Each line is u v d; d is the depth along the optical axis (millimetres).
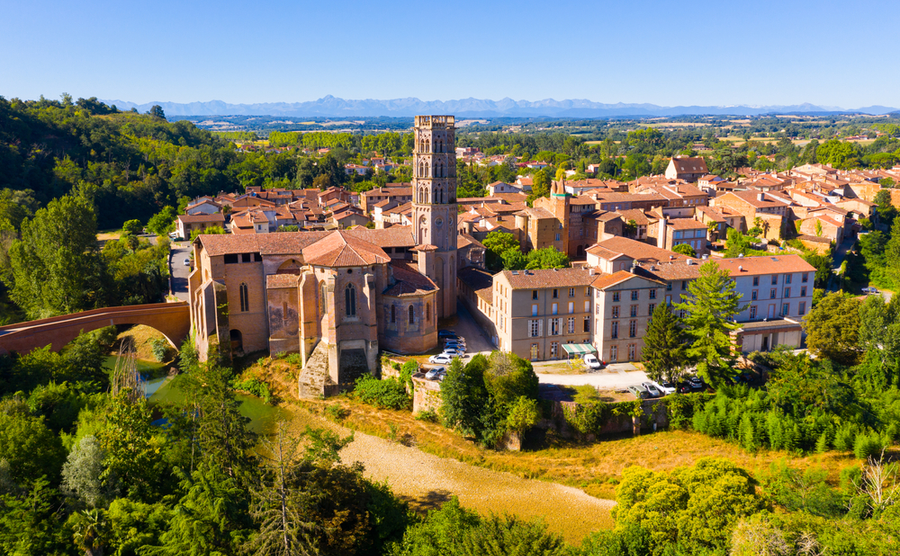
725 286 95938
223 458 66125
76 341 105438
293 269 110625
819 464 78188
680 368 93500
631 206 186250
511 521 56844
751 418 83562
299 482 58094
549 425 88438
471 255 141875
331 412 96375
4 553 51875
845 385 88312
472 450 86750
